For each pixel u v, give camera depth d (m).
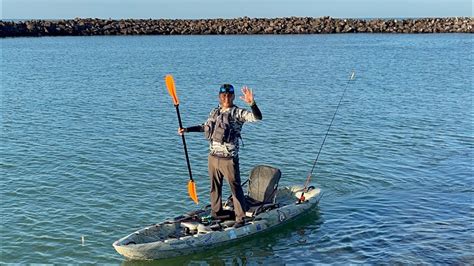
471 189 14.07
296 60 50.16
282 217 11.66
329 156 17.17
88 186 14.35
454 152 17.62
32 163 16.38
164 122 22.53
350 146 18.42
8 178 14.96
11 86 32.81
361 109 25.19
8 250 10.76
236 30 92.62
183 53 58.09
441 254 10.45
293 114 24.05
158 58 52.56
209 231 10.77
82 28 88.88
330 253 10.64
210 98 28.80
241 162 16.55
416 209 12.73
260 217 11.43
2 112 24.38
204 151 17.78
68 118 23.20
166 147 18.27
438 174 15.34
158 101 27.77
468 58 50.72
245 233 11.03
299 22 95.44
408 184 14.53
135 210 12.76
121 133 20.39
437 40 76.06
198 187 14.30
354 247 10.86
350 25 94.69
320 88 32.19
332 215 12.43
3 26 83.88
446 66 44.12
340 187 14.34
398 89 31.52
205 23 95.06
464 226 11.70
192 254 10.55
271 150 17.94
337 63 47.38
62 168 15.88
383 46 66.50
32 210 12.72
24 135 19.97
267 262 10.34
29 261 10.35
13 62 48.41
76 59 51.56
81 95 29.59
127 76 38.59
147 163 16.41
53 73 40.22
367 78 36.88
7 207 12.89
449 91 30.55
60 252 10.70
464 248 10.67
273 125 21.72
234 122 10.47
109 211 12.70
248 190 12.15
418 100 27.59
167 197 13.59
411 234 11.36
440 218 12.19
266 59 51.25
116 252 10.73
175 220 10.99
